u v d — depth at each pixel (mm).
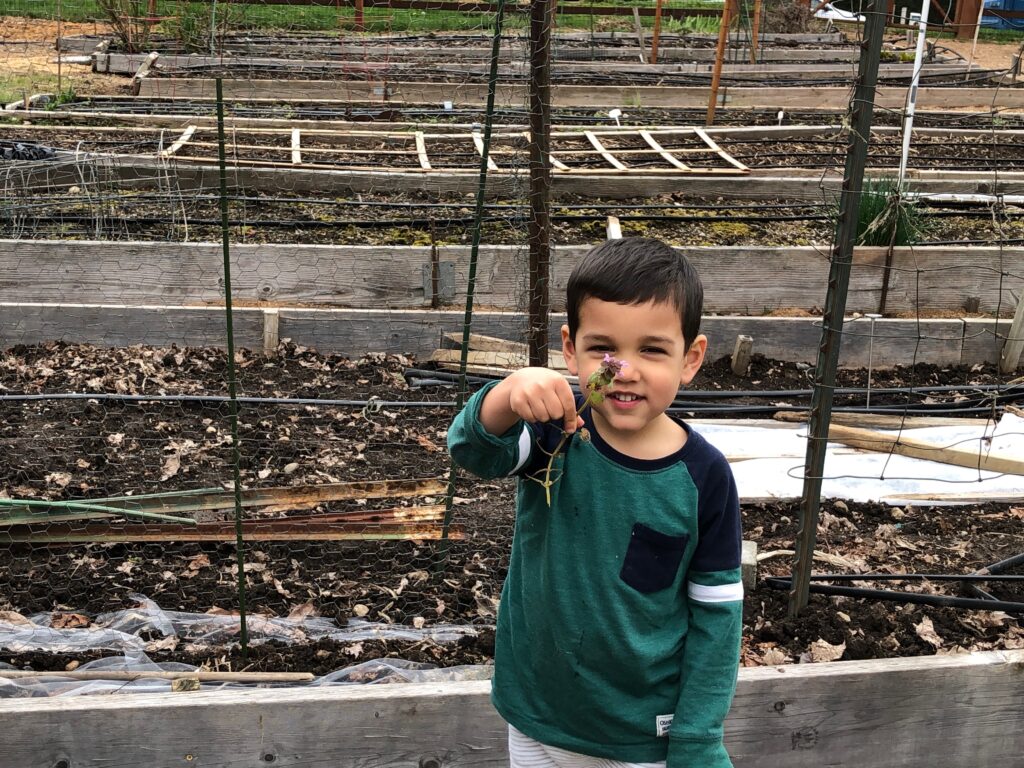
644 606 998
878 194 3867
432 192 4480
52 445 2518
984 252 3568
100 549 2064
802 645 1836
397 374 3117
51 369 2951
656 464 986
